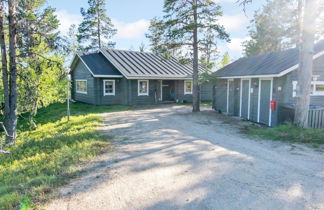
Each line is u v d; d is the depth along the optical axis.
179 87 20.58
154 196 3.53
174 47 13.82
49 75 11.23
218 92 14.51
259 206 3.19
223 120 11.12
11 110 8.66
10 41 8.41
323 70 9.65
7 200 3.39
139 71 17.88
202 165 4.80
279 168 4.57
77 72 21.05
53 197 3.53
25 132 11.12
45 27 8.95
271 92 9.70
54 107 18.45
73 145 6.52
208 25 12.54
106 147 6.33
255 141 6.88
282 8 22.20
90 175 4.38
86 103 19.33
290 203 3.25
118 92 18.41
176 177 4.21
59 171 4.59
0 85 10.95
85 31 31.33
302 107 7.70
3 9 7.84
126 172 4.50
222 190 3.67
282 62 10.01
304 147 6.06
